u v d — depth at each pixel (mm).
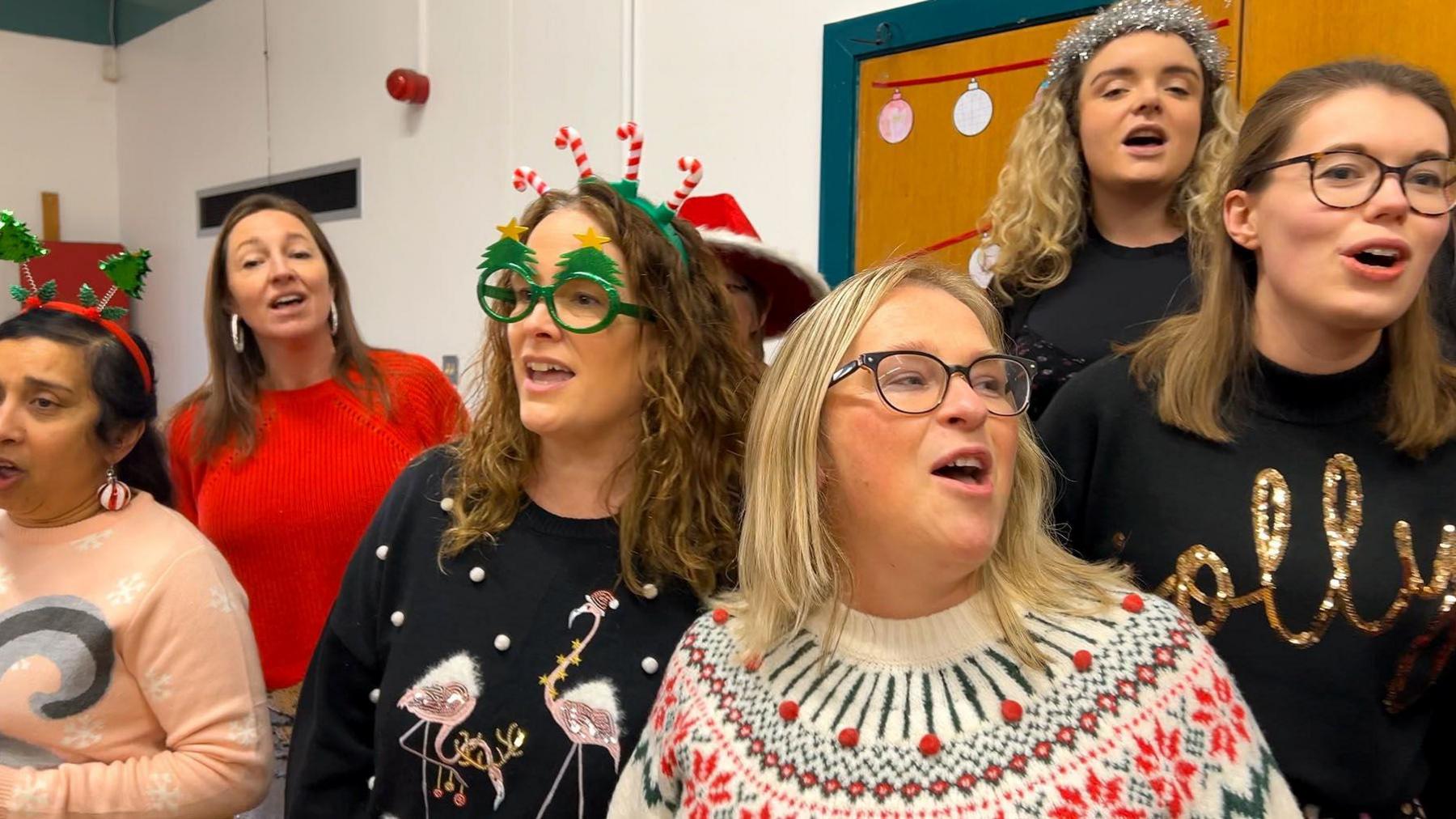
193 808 1292
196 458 1988
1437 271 1288
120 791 1259
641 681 1088
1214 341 1097
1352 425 1046
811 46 2643
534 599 1131
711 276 1216
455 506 1194
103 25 6270
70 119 6207
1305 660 1010
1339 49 1800
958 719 847
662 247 1132
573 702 1083
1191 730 817
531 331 1081
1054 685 842
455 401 2189
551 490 1185
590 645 1104
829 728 868
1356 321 961
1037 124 1754
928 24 2354
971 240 2318
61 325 1372
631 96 3172
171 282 5988
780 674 918
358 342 2070
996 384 882
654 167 3123
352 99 4395
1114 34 1634
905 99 2426
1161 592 1091
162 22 5828
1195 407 1099
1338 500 1028
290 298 1939
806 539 903
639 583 1118
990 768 812
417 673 1136
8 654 1313
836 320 902
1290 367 1057
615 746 1066
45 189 6137
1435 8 1686
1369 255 948
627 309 1096
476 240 3816
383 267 4309
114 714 1328
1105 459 1178
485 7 3688
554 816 1066
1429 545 996
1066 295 1679
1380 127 940
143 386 1443
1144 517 1121
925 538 841
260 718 1389
